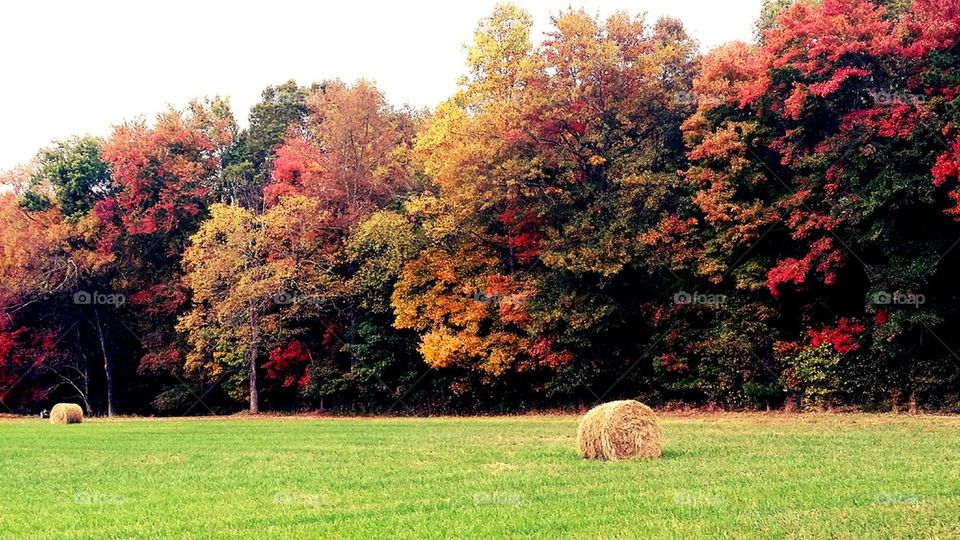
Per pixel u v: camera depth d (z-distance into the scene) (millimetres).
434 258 48438
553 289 44219
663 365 43312
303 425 41375
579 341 43656
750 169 38844
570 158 43875
